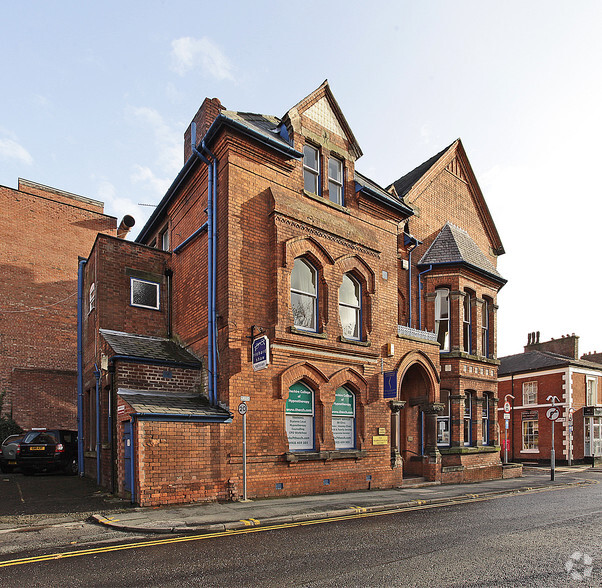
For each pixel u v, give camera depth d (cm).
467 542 757
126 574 585
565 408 3105
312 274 1377
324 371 1316
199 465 1050
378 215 1608
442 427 1848
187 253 1443
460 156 2238
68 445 1706
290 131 1370
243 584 551
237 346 1160
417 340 1658
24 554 675
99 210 2922
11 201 2467
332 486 1284
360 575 586
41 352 2442
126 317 1443
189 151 1731
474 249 2077
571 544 750
